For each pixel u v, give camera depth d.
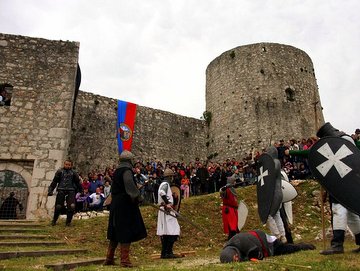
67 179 9.88
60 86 14.10
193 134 25.61
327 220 11.48
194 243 9.33
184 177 15.36
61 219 10.48
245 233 5.67
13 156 12.81
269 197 5.89
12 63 14.02
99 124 21.31
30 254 6.34
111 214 5.77
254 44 24.77
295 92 23.66
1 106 13.36
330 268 4.30
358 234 5.30
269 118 22.48
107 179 14.11
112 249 5.77
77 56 14.80
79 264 5.79
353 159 5.01
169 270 4.65
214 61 26.58
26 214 12.09
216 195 12.84
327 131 5.69
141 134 23.16
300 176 14.65
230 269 4.44
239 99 23.70
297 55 25.03
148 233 9.29
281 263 4.62
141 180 14.04
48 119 13.52
